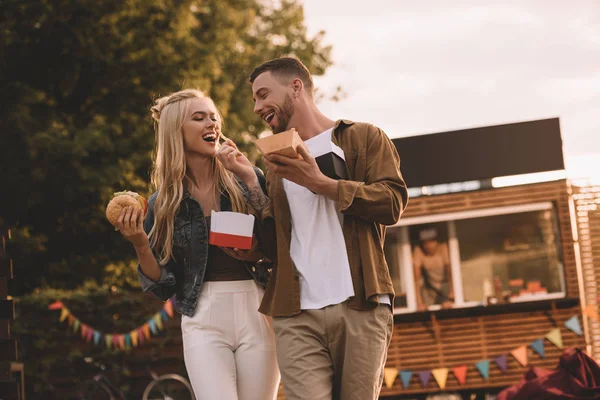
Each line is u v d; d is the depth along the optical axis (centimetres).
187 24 2041
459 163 948
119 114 1986
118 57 1980
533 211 938
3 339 643
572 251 923
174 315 1345
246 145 2164
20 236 1752
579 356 651
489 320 931
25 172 1755
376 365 375
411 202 952
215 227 400
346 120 393
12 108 1798
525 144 939
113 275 2038
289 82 395
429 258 949
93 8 1892
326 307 375
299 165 362
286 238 386
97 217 1898
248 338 416
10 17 1873
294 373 377
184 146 428
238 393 419
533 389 650
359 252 378
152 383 1290
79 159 1762
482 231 945
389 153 385
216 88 2119
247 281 420
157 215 423
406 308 946
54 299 1342
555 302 915
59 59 1945
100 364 1325
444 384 923
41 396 1317
